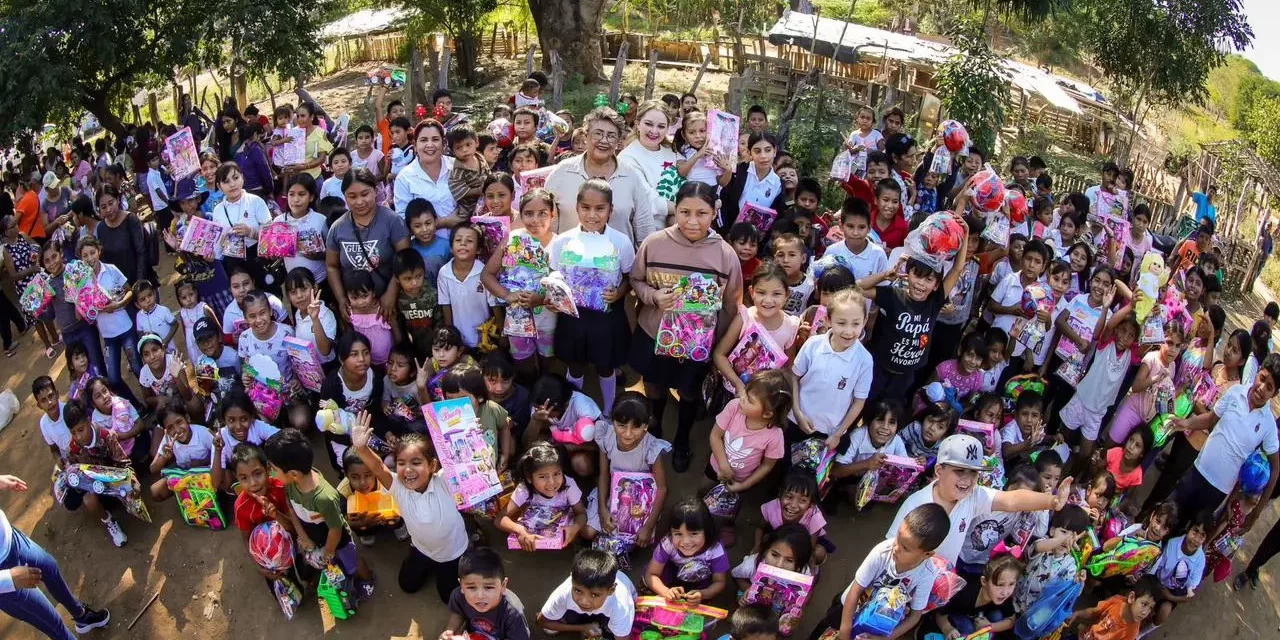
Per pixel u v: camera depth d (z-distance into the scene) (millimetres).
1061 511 5066
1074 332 6172
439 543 4715
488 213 5879
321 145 8789
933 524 3869
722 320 5203
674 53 21297
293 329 5988
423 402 5461
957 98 14273
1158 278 5715
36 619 4543
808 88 13711
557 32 18078
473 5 18672
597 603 4191
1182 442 5969
